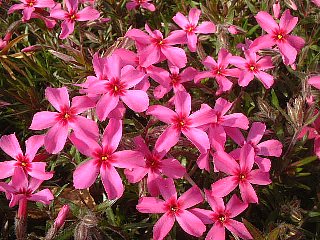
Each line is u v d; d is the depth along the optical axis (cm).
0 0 16
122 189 11
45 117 11
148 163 11
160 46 13
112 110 11
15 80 16
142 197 11
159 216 12
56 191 13
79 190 13
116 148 11
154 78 13
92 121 11
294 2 15
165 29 16
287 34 14
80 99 11
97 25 15
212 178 13
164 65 15
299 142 13
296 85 15
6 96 15
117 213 13
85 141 11
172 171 11
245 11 17
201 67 15
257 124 12
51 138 11
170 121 11
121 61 12
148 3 16
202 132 11
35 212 12
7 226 12
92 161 11
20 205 11
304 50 15
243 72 13
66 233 11
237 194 13
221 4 17
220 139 11
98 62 12
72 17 14
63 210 11
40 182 11
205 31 14
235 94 15
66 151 14
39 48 15
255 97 15
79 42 15
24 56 15
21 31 18
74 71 15
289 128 13
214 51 17
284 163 13
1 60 15
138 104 11
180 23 15
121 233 12
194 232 11
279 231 11
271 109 13
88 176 11
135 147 11
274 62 14
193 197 11
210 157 12
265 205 13
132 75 12
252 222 13
